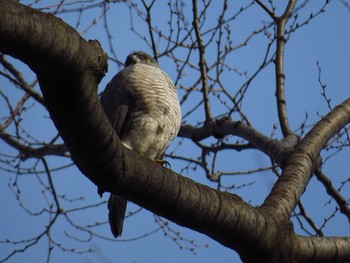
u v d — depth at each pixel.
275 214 6.99
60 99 5.20
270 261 6.73
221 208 6.34
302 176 8.23
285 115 12.49
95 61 5.20
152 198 6.05
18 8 4.72
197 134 14.64
